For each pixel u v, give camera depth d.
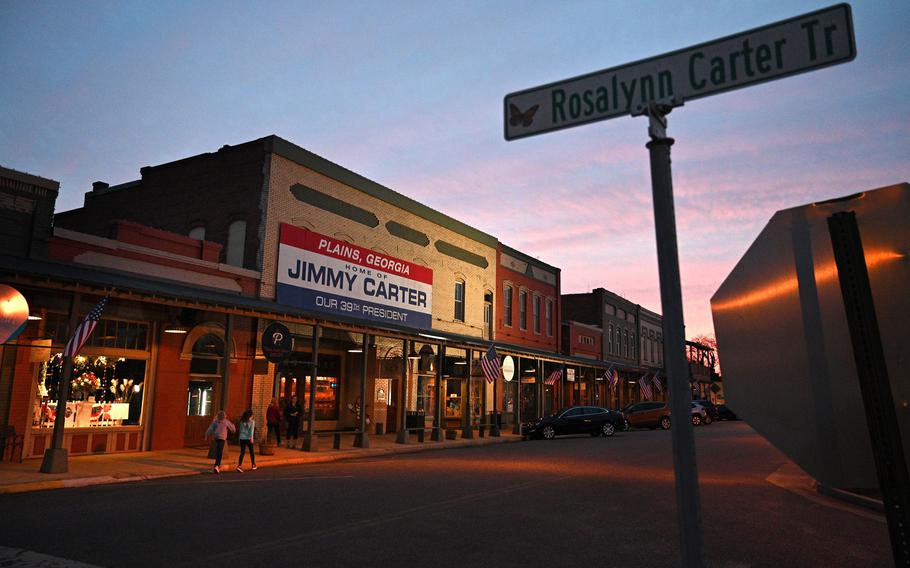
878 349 1.82
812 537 8.20
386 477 13.53
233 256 21.84
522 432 28.81
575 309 49.31
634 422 36.47
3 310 8.42
